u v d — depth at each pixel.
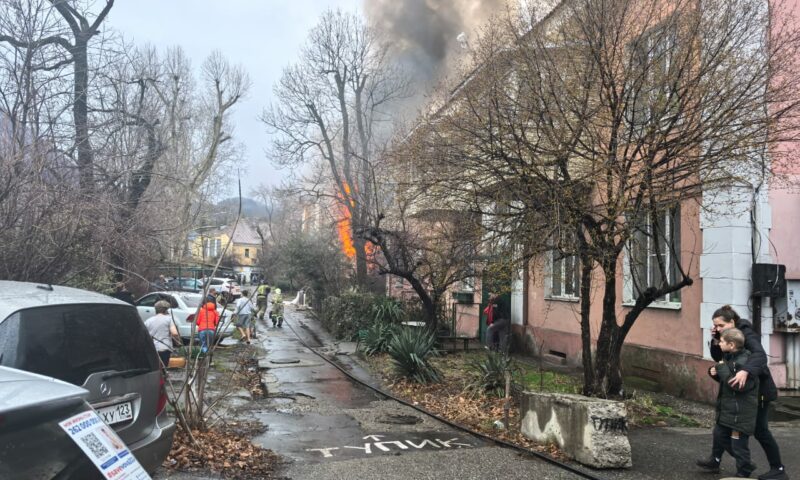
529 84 7.09
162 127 17.55
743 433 5.20
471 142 7.34
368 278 20.58
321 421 7.63
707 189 7.04
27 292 4.12
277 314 21.47
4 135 8.40
